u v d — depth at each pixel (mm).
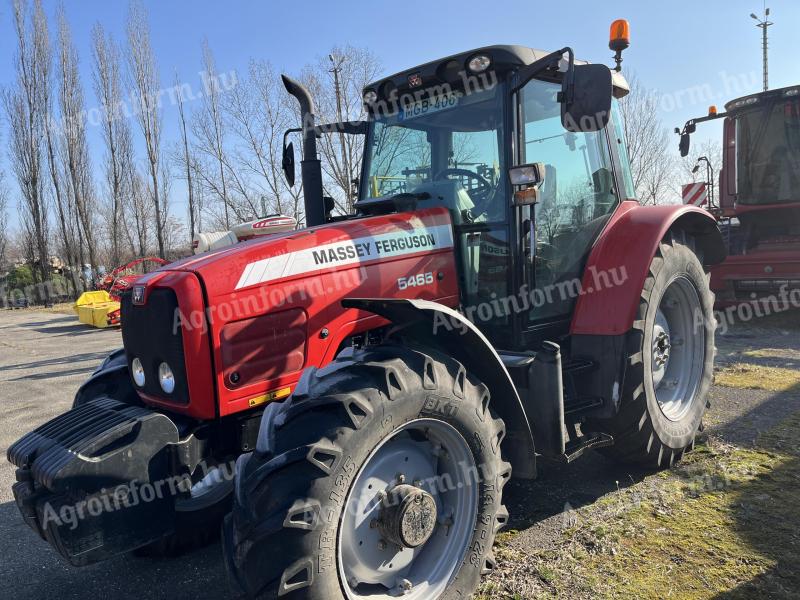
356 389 1893
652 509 2734
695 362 3512
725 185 7762
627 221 3203
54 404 5906
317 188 3254
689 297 3469
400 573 2072
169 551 2686
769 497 2744
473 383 2170
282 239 2439
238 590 1782
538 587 2211
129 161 22562
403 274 2633
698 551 2363
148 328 2348
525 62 2654
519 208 2711
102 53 21781
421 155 3072
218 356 2217
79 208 23656
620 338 2869
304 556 1720
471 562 2123
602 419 3000
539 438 2461
